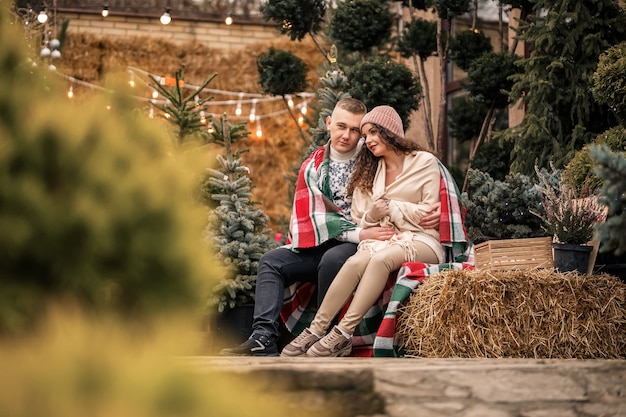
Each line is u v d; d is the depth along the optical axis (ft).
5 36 5.35
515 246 12.59
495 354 11.58
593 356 11.85
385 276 12.64
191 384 4.79
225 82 33.58
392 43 26.45
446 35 25.09
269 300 13.38
